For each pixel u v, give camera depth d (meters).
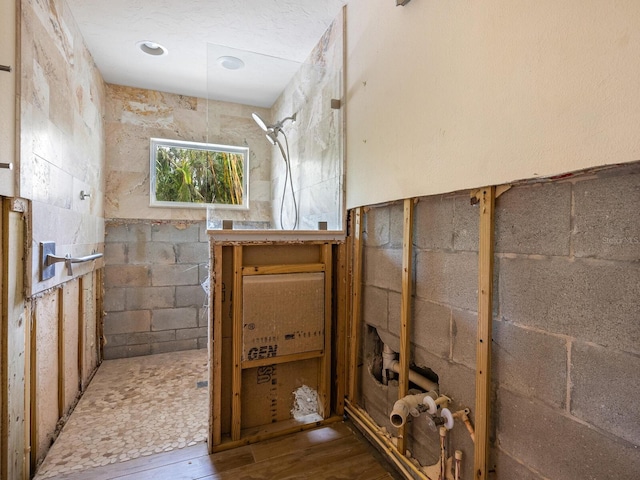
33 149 1.49
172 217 3.21
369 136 1.85
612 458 0.83
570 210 0.94
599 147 0.82
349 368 2.08
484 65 1.14
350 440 1.86
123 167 3.08
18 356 1.40
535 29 0.97
